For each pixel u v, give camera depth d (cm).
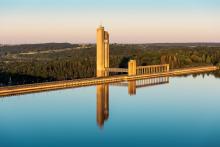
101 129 16262
